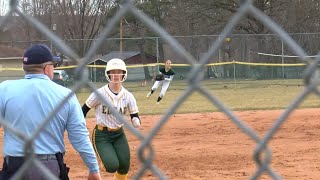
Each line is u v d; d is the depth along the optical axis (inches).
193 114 995.9
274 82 1963.6
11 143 261.0
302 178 487.2
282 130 757.3
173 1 2445.9
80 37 1776.6
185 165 550.9
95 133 414.0
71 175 518.3
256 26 2295.8
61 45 134.0
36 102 261.3
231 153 606.9
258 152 129.1
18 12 130.5
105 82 1795.0
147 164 132.4
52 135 264.8
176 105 126.6
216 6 2379.4
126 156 411.5
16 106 260.4
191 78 124.3
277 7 2394.2
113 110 142.3
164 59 1923.0
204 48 1911.9
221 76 1984.5
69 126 273.1
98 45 129.3
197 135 746.2
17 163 259.6
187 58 123.3
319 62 118.5
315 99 1222.9
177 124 855.1
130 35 2650.1
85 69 137.0
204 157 588.4
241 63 1851.6
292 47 118.0
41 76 268.5
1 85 268.2
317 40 1983.3
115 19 123.2
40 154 261.0
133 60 1971.0
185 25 2477.9
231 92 1616.6
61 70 1380.4
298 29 2409.0
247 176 498.6
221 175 505.0
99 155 406.6
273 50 2028.8
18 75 1742.1
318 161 556.4
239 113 1012.5
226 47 1995.6
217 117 932.6
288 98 1346.0
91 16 1840.6
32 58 267.1
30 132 258.7
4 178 264.4
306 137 703.1
